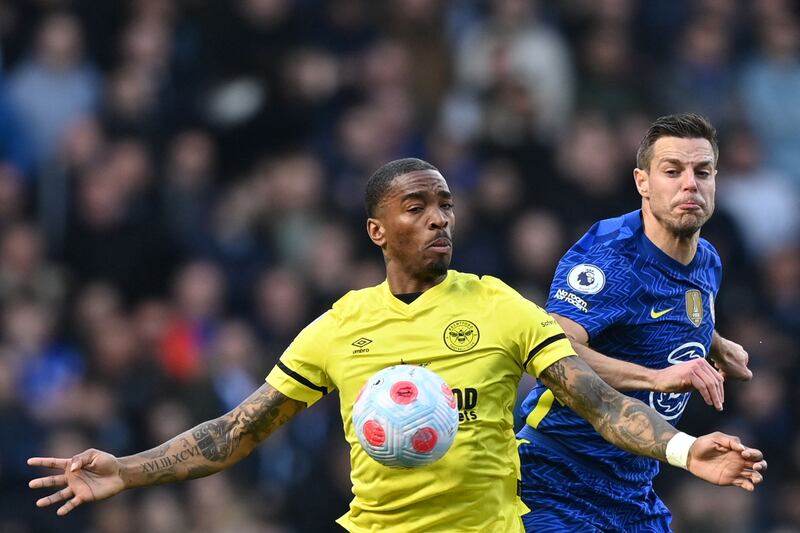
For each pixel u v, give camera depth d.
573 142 53.94
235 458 23.97
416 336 22.98
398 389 21.91
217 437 23.86
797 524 48.09
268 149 55.47
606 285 24.84
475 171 53.66
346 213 52.81
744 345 50.84
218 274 51.62
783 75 60.59
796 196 58.41
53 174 54.53
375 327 23.20
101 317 50.12
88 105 57.06
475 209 51.44
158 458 23.58
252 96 55.81
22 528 46.06
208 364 47.53
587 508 25.75
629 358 25.19
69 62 57.22
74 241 52.84
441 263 23.09
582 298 24.77
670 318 25.11
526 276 50.19
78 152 54.34
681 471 47.31
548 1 58.56
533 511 25.62
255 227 53.09
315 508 46.34
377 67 56.03
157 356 49.03
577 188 52.53
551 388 22.97
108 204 52.94
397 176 23.19
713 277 25.89
